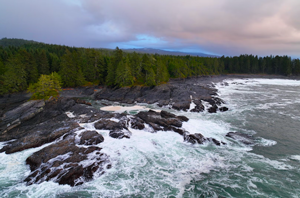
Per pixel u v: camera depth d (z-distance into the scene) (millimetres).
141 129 33656
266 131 34062
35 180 19766
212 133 33156
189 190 18969
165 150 27031
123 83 71750
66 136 28578
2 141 28891
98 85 80000
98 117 37531
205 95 62000
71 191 18688
